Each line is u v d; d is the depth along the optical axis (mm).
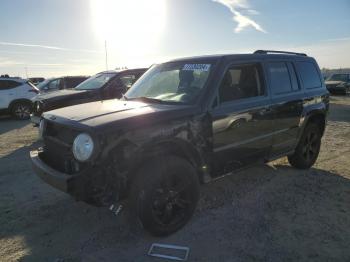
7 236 3889
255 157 4848
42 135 4176
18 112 14422
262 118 4750
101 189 3422
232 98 4402
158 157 3730
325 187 5262
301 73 5766
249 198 4828
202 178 4184
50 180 3619
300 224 4090
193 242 3709
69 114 3930
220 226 4043
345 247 3604
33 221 4238
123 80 9523
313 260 3377
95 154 3324
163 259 3416
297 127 5551
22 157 7266
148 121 3604
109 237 3832
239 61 4578
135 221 3779
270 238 3777
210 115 4070
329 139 8812
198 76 4367
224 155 4332
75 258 3449
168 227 3803
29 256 3500
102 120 3531
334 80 30312
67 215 4387
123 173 3486
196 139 3967
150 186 3582
